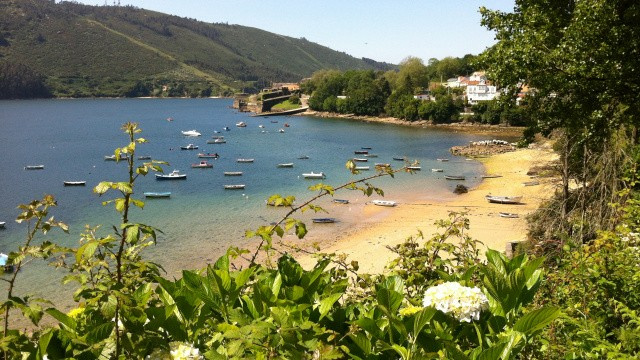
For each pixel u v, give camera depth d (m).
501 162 68.38
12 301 2.45
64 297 22.44
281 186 55.22
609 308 4.51
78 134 109.88
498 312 2.76
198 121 142.62
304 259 19.41
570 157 15.02
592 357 3.46
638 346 3.53
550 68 14.71
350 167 4.36
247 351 2.49
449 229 4.89
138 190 53.38
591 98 14.47
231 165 70.00
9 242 35.19
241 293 3.12
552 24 15.55
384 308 2.43
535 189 49.06
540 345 3.61
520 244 16.97
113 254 2.76
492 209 42.97
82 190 53.72
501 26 17.08
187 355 2.33
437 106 123.06
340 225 39.06
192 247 33.44
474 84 127.75
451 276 3.29
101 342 2.32
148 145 91.12
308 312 2.82
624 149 12.55
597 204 12.09
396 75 150.25
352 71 166.88
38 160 75.00
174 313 2.71
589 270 4.62
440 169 64.00
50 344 2.42
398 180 57.69
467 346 2.73
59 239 34.53
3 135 107.25
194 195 50.94
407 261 4.31
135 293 2.82
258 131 115.56
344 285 3.04
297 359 2.29
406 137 101.75
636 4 14.12
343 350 2.54
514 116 112.38
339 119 144.38
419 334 2.59
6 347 2.26
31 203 2.80
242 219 41.25
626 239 5.45
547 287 5.02
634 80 13.79
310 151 83.25
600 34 13.90
